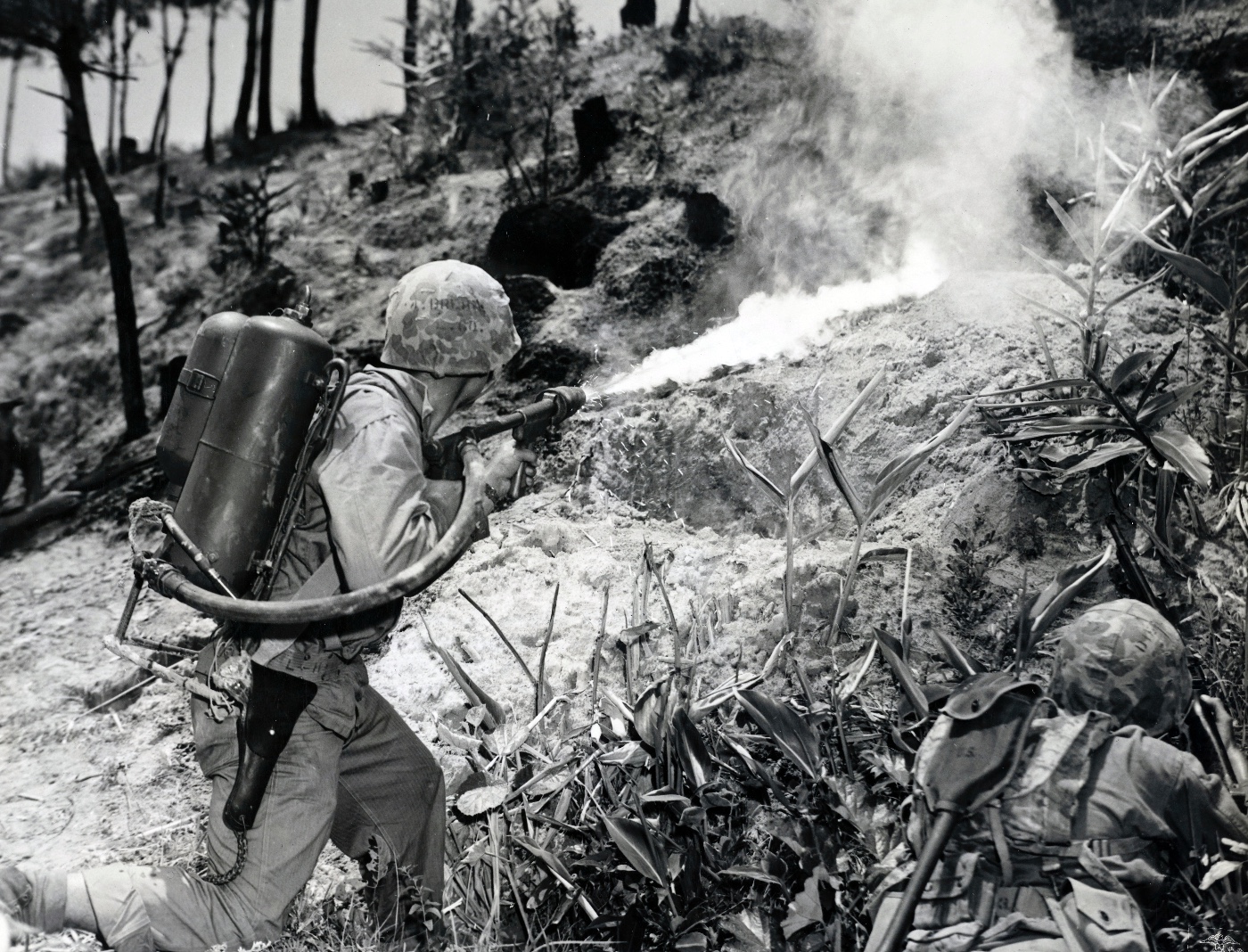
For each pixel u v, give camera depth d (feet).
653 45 32.78
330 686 7.48
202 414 7.13
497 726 10.01
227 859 7.26
